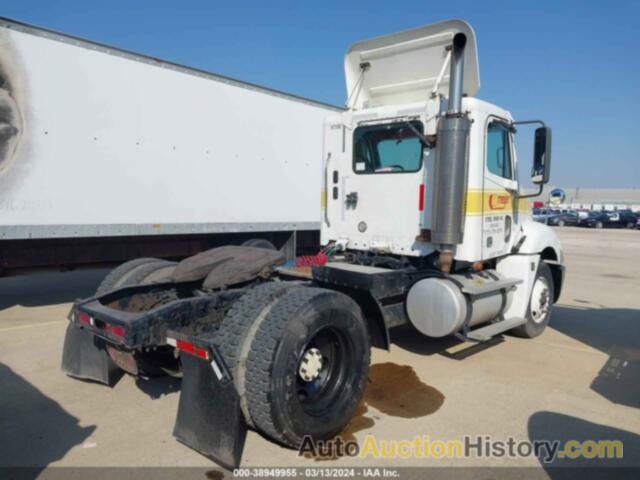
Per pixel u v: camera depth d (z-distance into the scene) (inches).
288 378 126.8
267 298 135.9
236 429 119.0
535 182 212.4
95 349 171.5
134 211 299.1
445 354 220.5
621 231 1419.8
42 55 257.0
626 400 173.6
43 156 259.3
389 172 207.3
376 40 218.1
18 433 142.9
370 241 214.5
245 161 360.8
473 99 196.1
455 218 182.4
